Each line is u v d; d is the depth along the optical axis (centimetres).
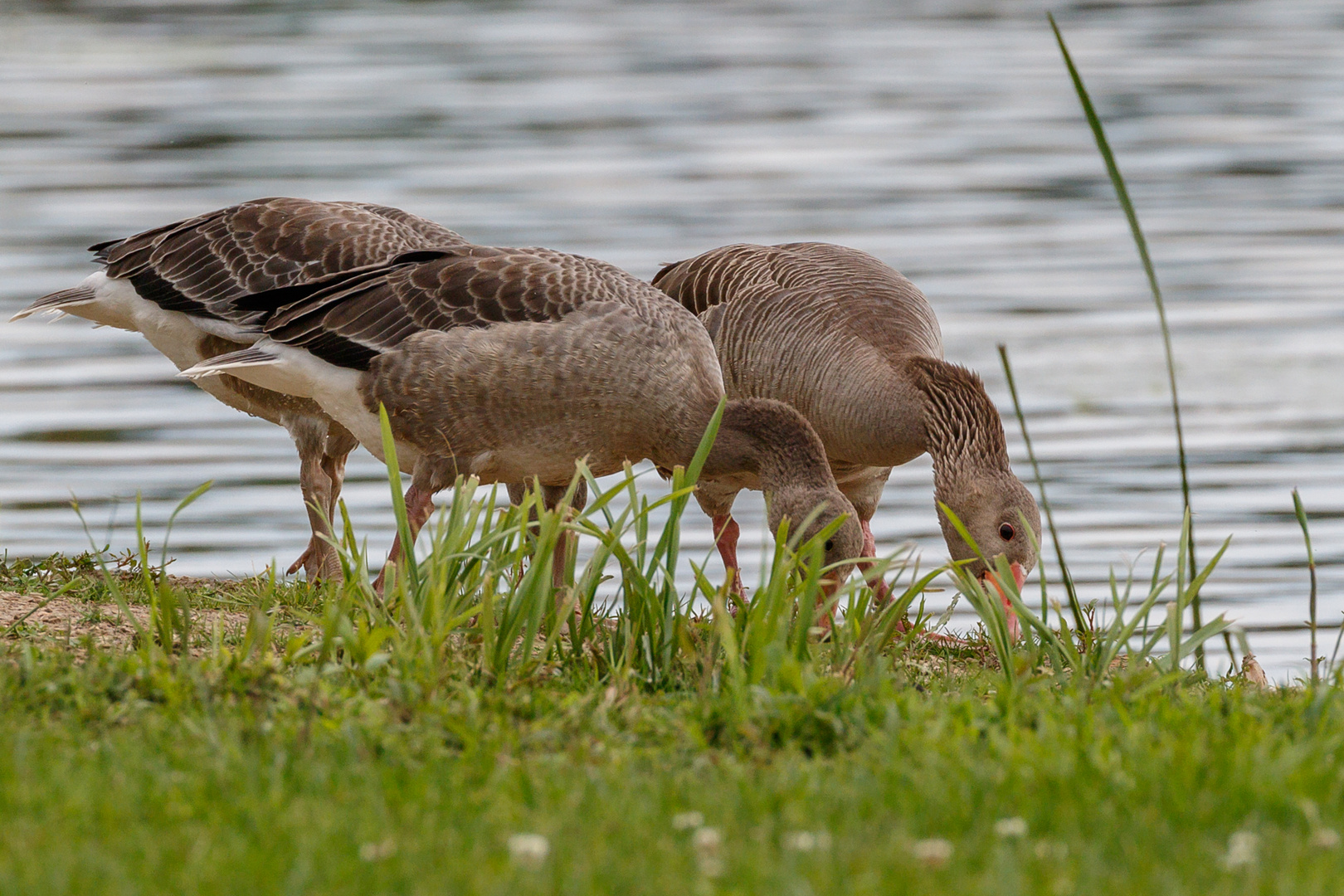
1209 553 1828
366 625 963
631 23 5975
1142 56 5306
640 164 4012
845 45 5594
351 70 5053
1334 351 2673
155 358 2680
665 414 1214
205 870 614
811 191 3772
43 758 739
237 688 862
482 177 3822
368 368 1220
